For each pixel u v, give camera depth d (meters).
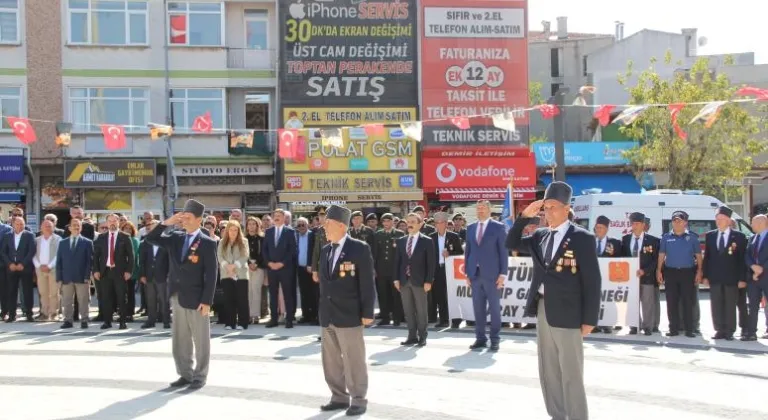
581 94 18.91
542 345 7.83
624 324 15.23
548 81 52.81
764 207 38.69
